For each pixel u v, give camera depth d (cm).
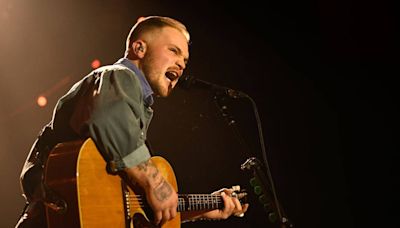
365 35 515
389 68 509
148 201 244
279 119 526
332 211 509
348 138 513
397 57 507
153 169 243
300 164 518
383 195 500
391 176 500
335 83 521
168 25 277
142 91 252
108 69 243
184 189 515
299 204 514
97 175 233
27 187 246
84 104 235
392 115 505
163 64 271
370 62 514
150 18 278
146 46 272
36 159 251
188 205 296
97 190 232
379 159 504
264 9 537
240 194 322
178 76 281
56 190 228
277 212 303
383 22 510
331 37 523
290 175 518
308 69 527
